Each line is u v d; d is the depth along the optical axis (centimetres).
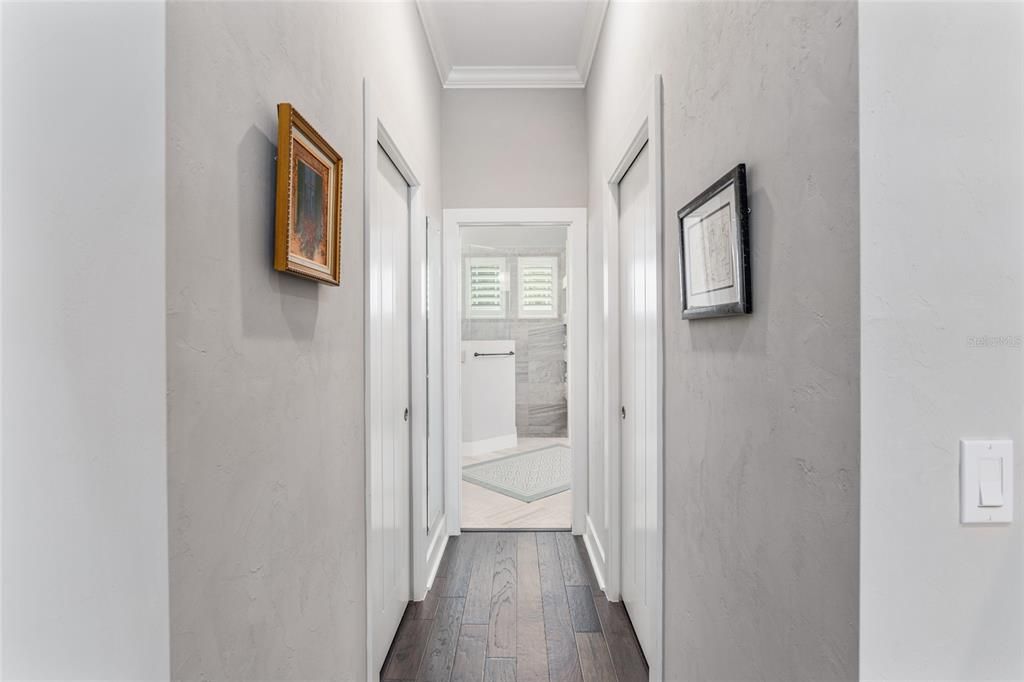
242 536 98
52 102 71
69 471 71
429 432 315
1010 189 78
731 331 120
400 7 229
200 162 84
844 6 78
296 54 121
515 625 247
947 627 78
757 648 108
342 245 154
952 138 77
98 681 73
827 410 84
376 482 209
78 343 72
